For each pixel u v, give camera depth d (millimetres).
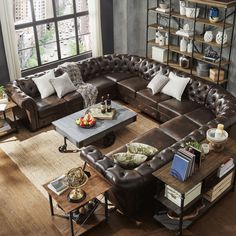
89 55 9516
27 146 6484
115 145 6531
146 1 8789
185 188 4289
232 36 7312
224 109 6102
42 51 8742
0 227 4844
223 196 5230
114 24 9469
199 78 7004
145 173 4582
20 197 5328
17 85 7117
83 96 7332
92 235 4719
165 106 6844
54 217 4906
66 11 8781
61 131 6207
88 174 4785
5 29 7582
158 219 4801
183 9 7828
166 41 8594
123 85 7684
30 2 8031
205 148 4836
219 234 4695
